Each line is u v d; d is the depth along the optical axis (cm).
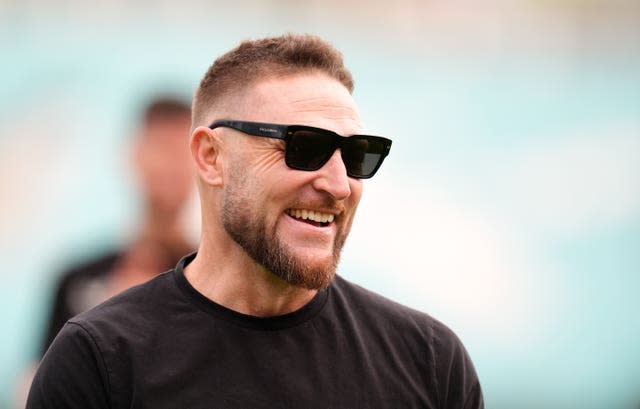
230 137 813
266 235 788
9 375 2102
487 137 2605
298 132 779
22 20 2423
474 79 2664
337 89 823
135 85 2448
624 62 2716
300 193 786
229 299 812
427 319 881
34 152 2303
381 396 804
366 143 809
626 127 2639
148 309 811
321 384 792
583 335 2445
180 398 759
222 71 852
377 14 2684
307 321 818
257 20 2605
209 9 2569
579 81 2666
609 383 2416
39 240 2223
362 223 2447
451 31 2711
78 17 2462
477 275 2469
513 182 2567
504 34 2728
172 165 1414
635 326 2469
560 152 2602
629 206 2564
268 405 771
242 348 791
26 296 2169
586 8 2744
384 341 843
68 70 2414
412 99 2648
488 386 2388
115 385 757
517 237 2519
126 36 2484
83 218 2244
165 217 1434
